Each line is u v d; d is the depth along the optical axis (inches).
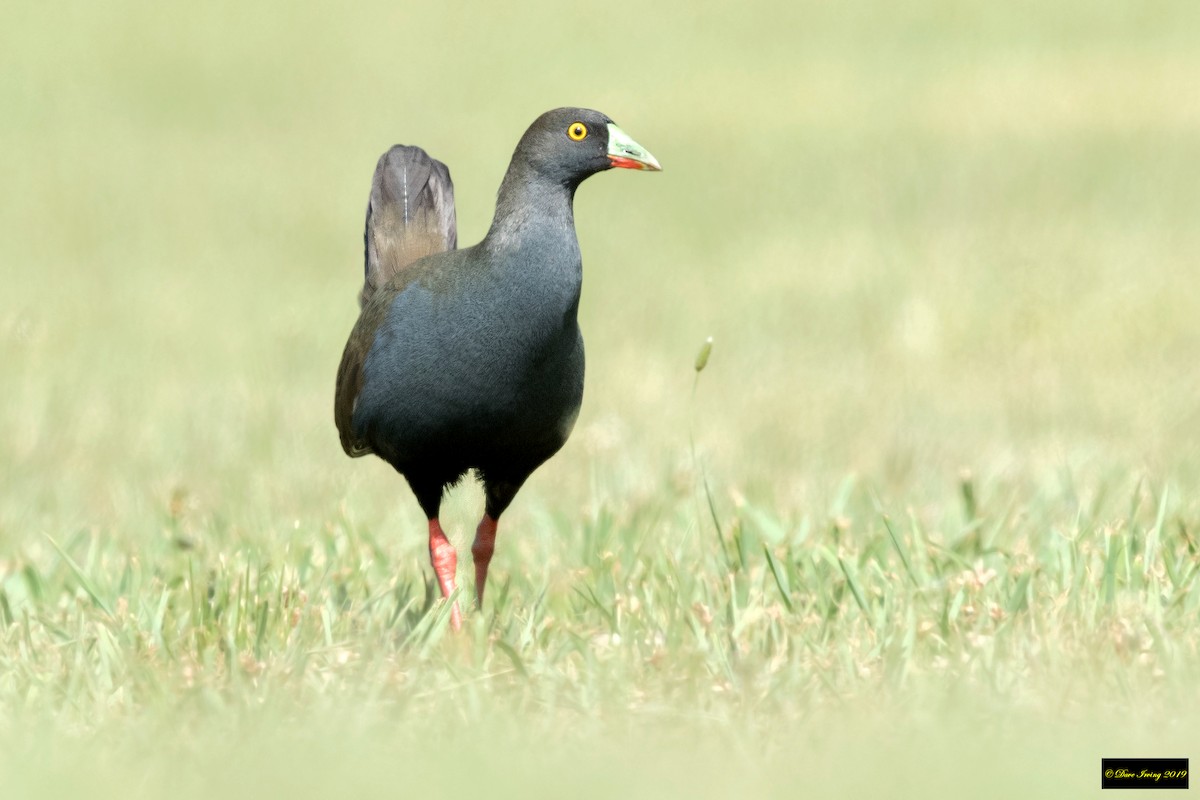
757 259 943.0
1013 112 1357.0
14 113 1562.5
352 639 342.3
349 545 423.5
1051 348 704.4
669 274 914.1
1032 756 273.0
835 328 764.0
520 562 434.3
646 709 301.3
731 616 350.3
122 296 896.3
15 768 278.4
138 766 281.6
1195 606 342.3
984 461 535.2
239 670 317.4
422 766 275.3
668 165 1263.5
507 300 361.7
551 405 372.8
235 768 274.8
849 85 1520.7
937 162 1200.2
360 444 396.8
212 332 806.5
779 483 511.5
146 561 416.8
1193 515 432.1
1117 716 294.7
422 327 365.7
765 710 302.8
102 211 1169.4
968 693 299.7
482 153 1320.1
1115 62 1518.2
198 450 586.9
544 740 291.4
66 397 661.3
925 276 859.4
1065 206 1047.6
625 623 353.7
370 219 438.9
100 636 335.3
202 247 1045.2
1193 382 634.8
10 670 328.5
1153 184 1093.8
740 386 660.1
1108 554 358.3
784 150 1286.9
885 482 511.8
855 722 293.6
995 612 338.0
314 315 831.1
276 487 522.9
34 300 879.7
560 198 367.6
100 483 550.9
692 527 432.1
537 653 335.3
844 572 357.7
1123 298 778.8
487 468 384.2
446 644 338.3
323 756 279.0
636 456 549.0
